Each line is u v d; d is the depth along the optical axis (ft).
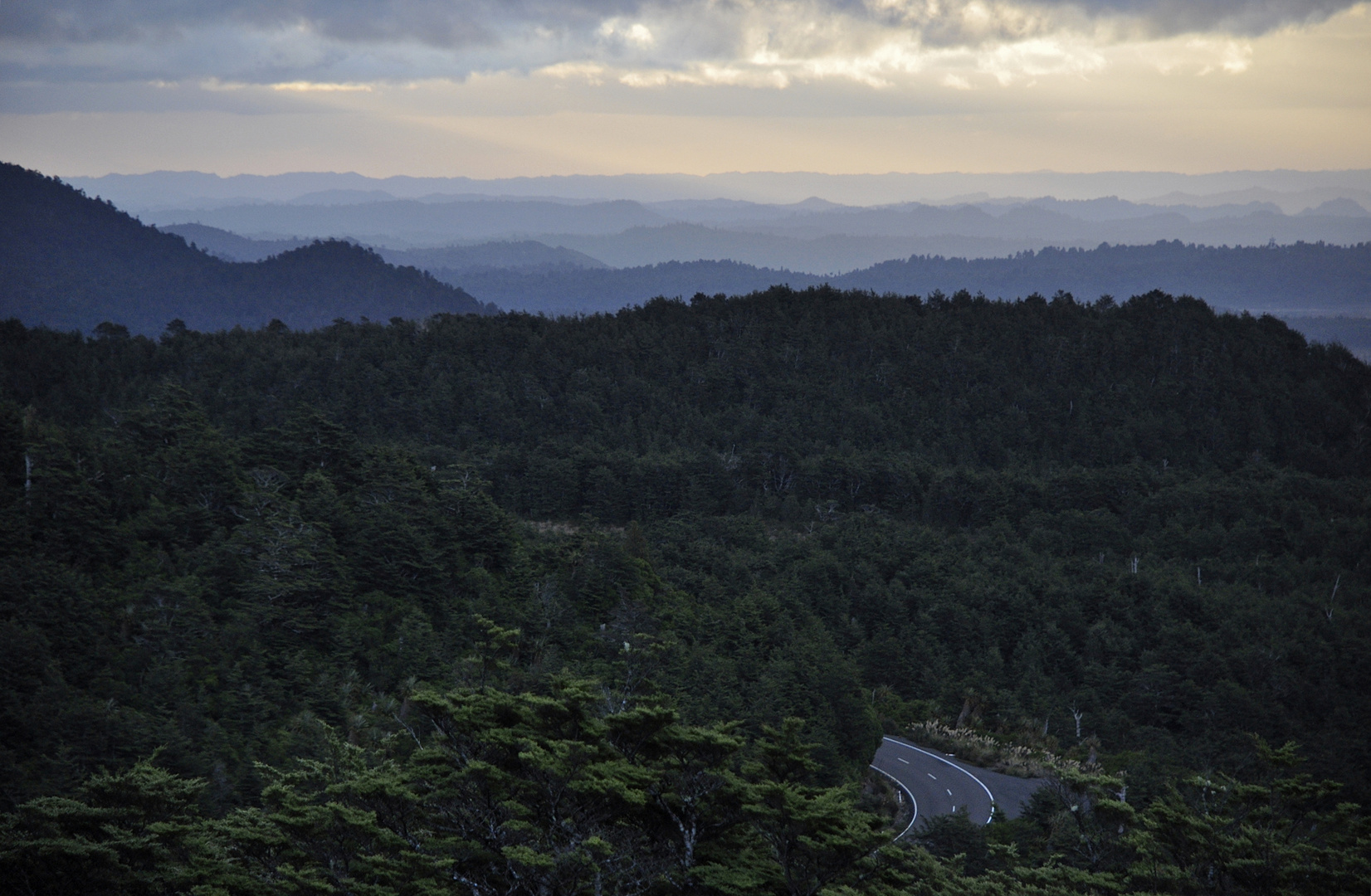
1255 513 462.19
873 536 415.64
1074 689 309.22
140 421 347.77
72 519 256.73
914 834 168.45
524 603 264.72
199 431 347.97
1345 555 431.84
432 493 335.88
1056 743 265.13
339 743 122.83
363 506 303.07
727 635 277.03
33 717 184.85
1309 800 114.62
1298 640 340.59
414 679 218.59
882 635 325.62
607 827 86.48
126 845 100.37
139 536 270.46
